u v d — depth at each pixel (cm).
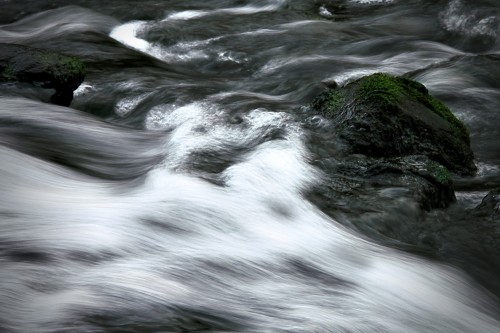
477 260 798
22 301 528
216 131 1054
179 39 1759
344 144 1002
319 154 974
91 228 677
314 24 1936
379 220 833
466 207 922
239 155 947
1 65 1224
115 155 1025
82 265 606
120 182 887
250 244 725
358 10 2186
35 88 1216
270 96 1359
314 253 739
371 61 1655
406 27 1988
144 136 1128
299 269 700
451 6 1998
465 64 1446
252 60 1652
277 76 1541
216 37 1786
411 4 2164
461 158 1041
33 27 2017
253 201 809
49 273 578
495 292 755
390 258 762
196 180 830
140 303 552
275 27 1902
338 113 1071
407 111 1023
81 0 2278
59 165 919
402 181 908
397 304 674
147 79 1424
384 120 1006
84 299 538
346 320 616
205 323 551
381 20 2050
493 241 830
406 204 862
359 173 932
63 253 618
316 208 838
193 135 1030
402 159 961
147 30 1794
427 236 834
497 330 681
